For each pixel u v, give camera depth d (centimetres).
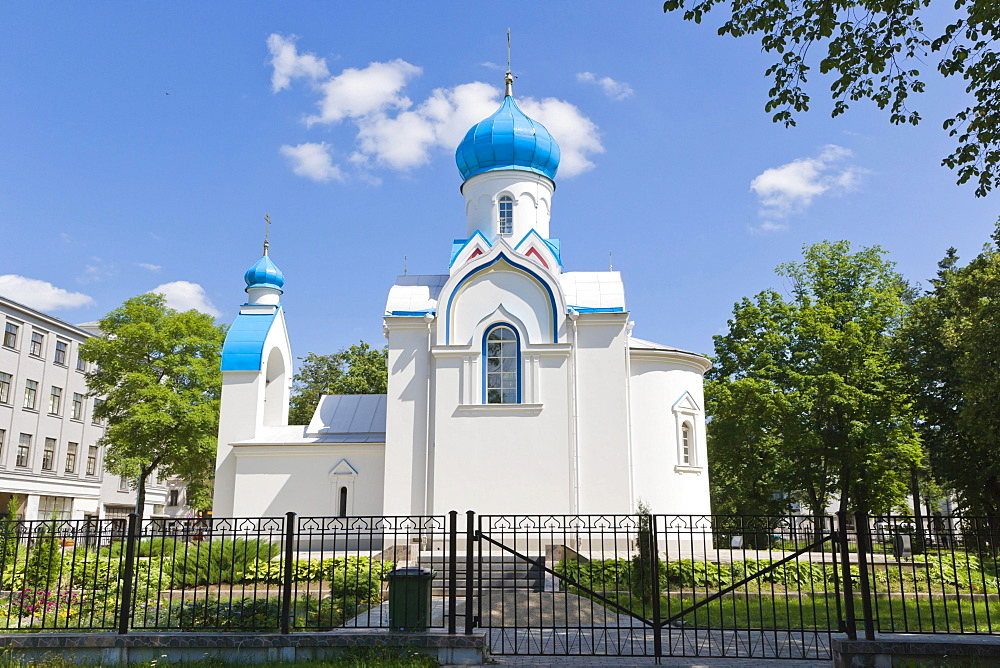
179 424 3731
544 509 2630
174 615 1430
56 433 5491
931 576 2080
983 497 3494
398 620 1241
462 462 2672
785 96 1443
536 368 2734
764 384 3662
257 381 3241
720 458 3941
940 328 3378
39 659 1161
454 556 1220
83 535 1323
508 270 2830
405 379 2777
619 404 2708
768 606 1792
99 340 3884
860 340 3572
